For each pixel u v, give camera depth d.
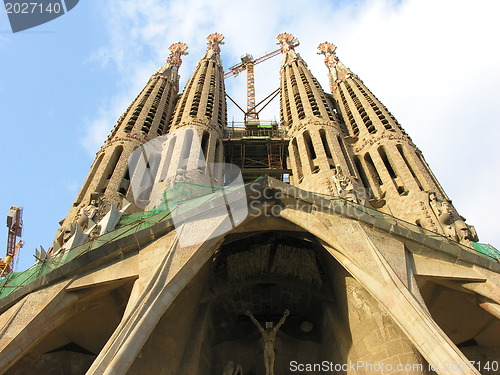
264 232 23.70
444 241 21.66
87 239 24.08
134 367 18.78
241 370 21.78
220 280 23.88
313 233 21.42
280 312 24.58
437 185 35.62
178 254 19.83
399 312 17.39
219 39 75.50
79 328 20.50
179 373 20.03
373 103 47.94
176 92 58.62
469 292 20.05
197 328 21.91
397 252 20.34
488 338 21.22
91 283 19.53
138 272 19.58
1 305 19.47
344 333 21.77
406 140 40.41
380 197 35.34
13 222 60.81
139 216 25.00
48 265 21.33
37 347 20.11
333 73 61.03
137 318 16.78
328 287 23.84
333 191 33.28
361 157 40.78
